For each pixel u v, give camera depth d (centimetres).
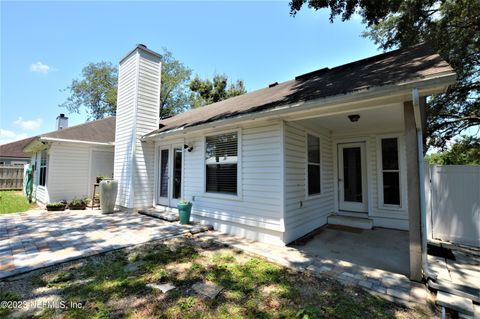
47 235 532
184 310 257
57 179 950
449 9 966
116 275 338
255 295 292
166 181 836
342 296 290
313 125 616
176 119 1031
